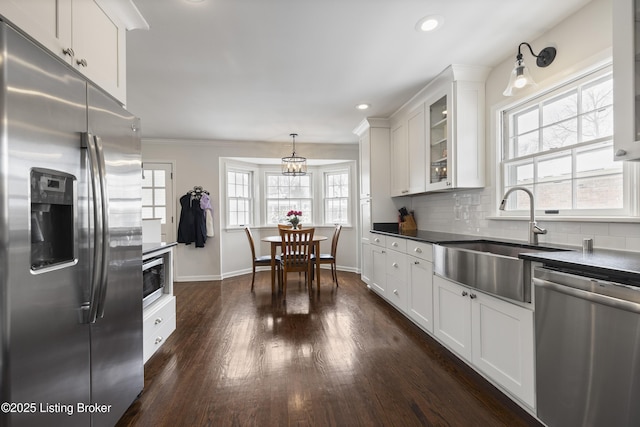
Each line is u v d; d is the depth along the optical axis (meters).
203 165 5.27
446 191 3.38
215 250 5.27
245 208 5.91
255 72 2.74
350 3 1.85
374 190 4.26
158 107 3.62
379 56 2.49
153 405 1.78
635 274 1.11
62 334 1.14
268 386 1.97
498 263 1.77
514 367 1.70
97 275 1.26
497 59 2.56
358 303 3.77
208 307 3.67
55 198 1.11
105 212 1.30
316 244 4.32
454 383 1.99
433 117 3.18
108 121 1.46
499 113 2.64
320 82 2.98
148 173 5.10
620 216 1.78
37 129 1.02
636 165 1.70
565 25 2.04
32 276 0.99
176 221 5.17
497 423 1.61
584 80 1.96
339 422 1.63
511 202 2.58
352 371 2.15
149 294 2.32
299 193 6.28
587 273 1.29
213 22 2.01
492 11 1.95
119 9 1.77
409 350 2.46
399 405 1.77
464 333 2.14
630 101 1.37
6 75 0.91
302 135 5.03
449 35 2.21
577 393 1.33
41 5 1.18
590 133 1.96
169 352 2.47
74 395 1.21
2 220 0.90
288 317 3.28
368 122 4.18
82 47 1.45
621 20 1.40
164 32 2.11
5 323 0.90
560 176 2.16
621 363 1.15
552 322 1.45
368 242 4.42
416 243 2.86
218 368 2.20
